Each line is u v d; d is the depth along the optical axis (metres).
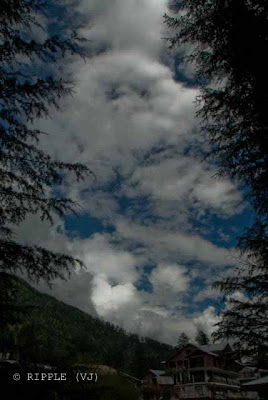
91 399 6.36
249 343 6.05
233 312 6.41
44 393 5.29
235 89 7.13
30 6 6.12
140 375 72.31
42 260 5.94
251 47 6.35
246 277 6.89
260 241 6.67
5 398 4.96
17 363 5.40
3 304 5.33
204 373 39.28
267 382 12.81
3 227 6.10
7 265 5.66
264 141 6.56
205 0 7.11
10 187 6.16
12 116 6.14
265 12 6.49
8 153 6.33
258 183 6.86
